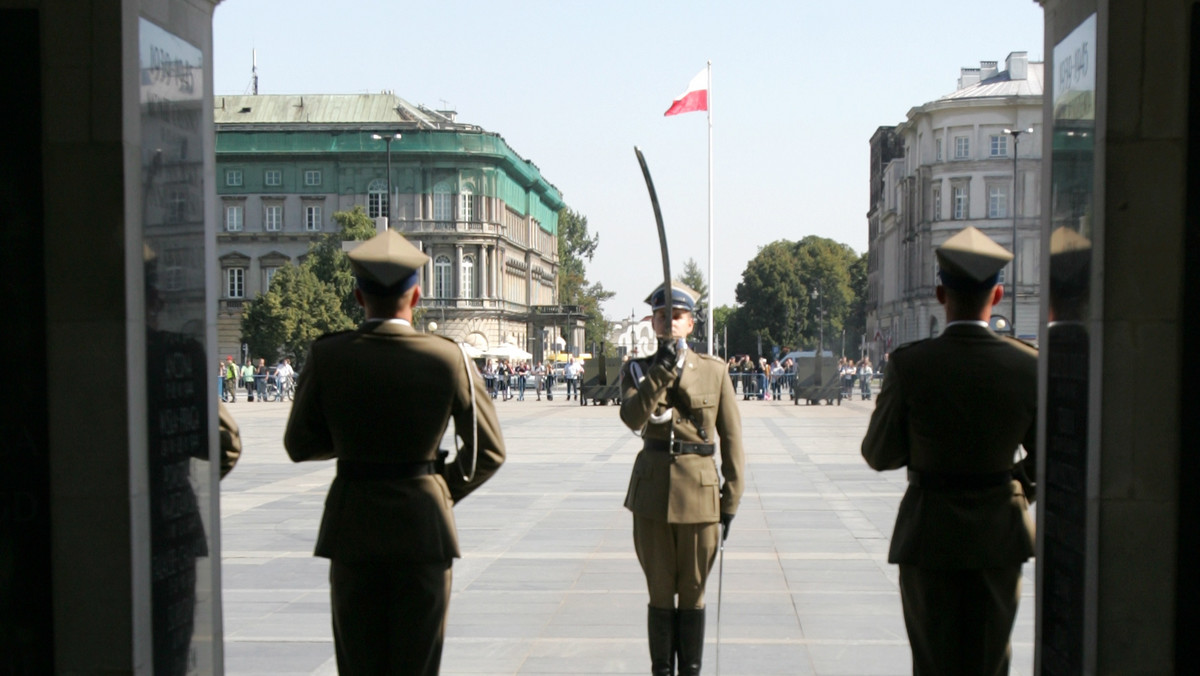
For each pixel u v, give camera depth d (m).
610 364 45.88
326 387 4.37
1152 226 3.67
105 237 3.62
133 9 3.68
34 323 3.64
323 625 7.25
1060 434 4.07
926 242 87.69
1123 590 3.69
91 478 3.64
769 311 113.94
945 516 4.43
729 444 5.79
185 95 4.12
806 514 12.40
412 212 92.19
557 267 132.38
